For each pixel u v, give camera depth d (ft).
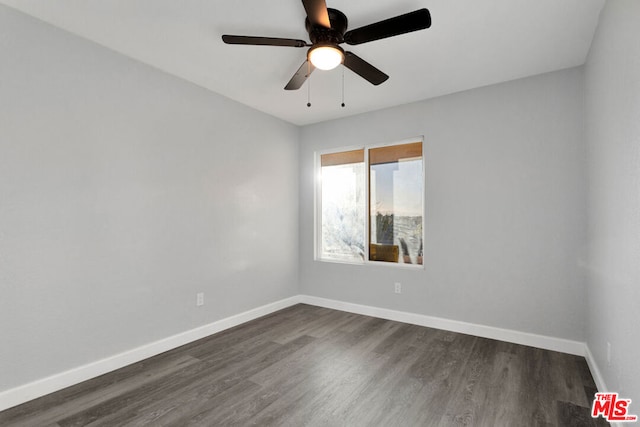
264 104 11.75
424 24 5.46
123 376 7.68
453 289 10.65
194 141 10.00
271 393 6.95
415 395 6.85
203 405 6.51
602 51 6.50
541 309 9.26
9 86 6.43
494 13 6.55
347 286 13.04
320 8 5.46
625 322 5.20
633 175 4.77
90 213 7.61
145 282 8.71
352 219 13.35
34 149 6.75
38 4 6.34
